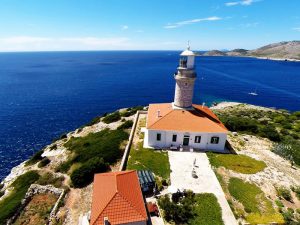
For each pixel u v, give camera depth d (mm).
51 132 75688
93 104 109688
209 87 156250
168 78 188125
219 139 39812
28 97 118875
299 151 45062
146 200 27328
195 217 24938
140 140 43094
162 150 39375
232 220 24734
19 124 81812
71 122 85438
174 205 25641
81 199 31297
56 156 45531
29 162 47500
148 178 29531
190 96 42500
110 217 21422
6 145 65625
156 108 48250
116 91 137625
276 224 24422
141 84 160500
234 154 39469
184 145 40438
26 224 28688
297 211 26703
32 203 32188
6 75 197500
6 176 50750
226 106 104438
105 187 24984
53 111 97562
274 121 71000
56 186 34562
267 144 48344
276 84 172000
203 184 30609
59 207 30219
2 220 29000
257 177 32812
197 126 39625
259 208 26656
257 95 136750
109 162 38000
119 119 61000
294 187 31141
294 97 133625
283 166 38344
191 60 40062
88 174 34562
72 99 117375
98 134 51625
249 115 80125
